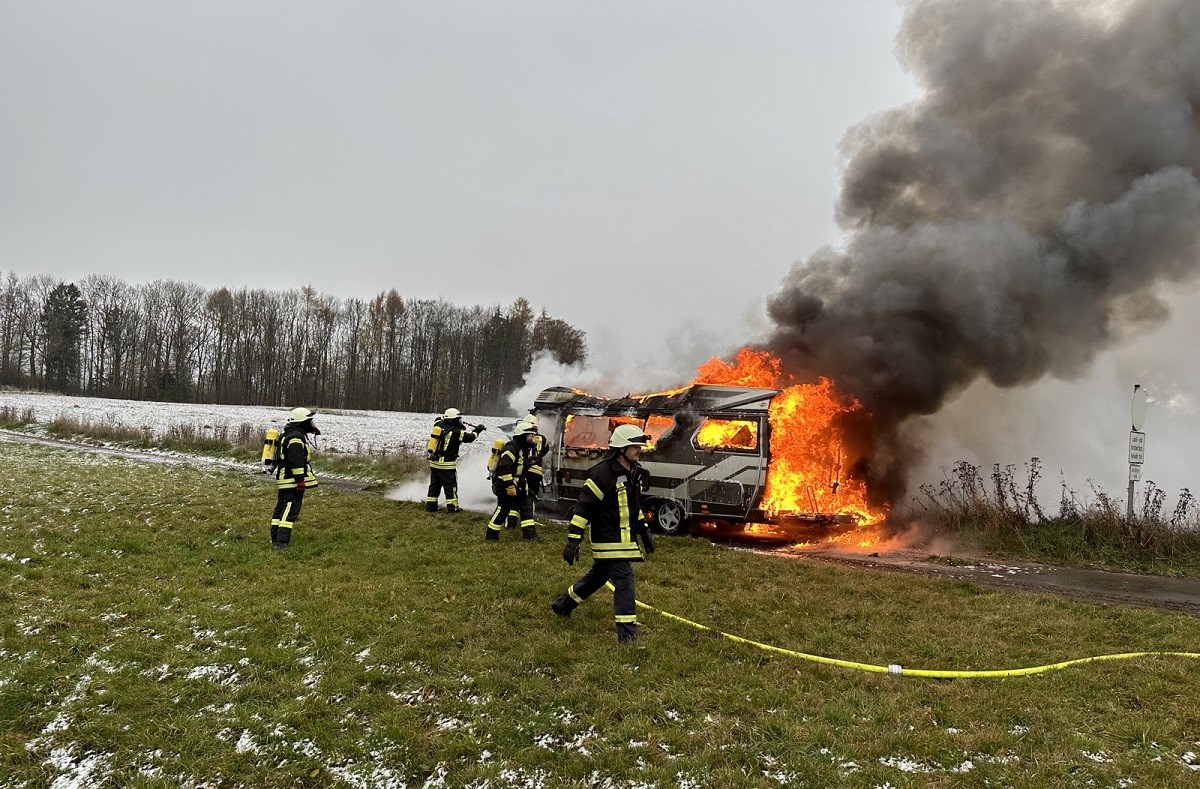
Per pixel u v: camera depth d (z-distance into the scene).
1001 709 4.48
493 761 3.97
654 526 11.61
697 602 6.78
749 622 6.23
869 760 3.88
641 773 3.77
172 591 7.00
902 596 7.21
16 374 72.81
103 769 4.10
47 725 4.58
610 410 12.32
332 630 5.91
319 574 7.63
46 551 8.53
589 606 6.61
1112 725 4.21
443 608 6.47
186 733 4.38
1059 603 7.14
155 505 11.58
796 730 4.12
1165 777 3.60
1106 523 10.88
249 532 9.68
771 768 3.81
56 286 71.88
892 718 4.35
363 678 5.04
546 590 7.00
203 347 72.88
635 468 5.93
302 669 5.25
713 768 3.80
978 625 6.29
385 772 3.97
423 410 71.00
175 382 67.12
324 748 4.20
